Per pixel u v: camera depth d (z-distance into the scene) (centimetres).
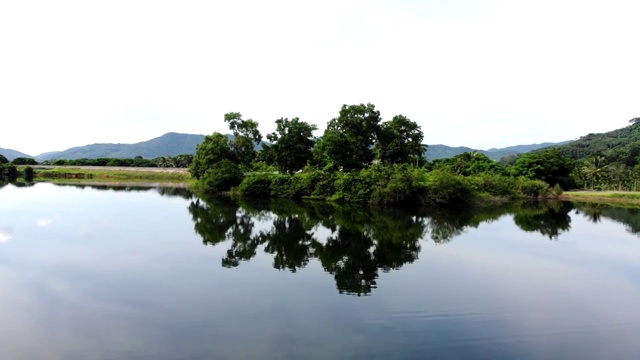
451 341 1371
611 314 1648
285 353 1270
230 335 1398
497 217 4466
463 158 9619
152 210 4484
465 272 2230
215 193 6938
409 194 5231
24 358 1234
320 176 6119
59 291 1831
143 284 1942
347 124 6662
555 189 6912
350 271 2220
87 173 10500
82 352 1273
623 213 4916
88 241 2839
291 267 2289
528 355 1285
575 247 2912
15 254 2452
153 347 1307
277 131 7062
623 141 18088
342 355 1259
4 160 12481
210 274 2125
